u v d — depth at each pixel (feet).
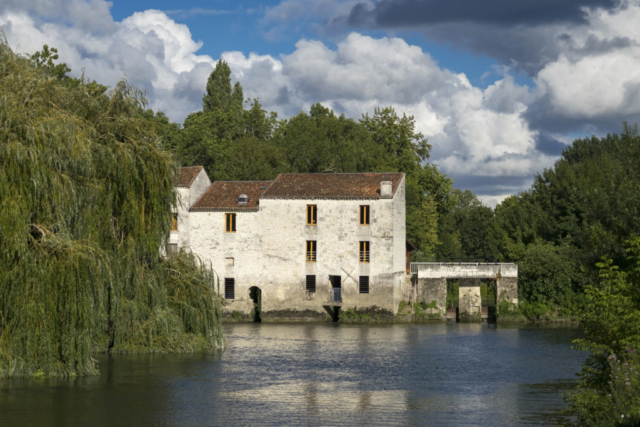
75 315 97.50
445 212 327.26
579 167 276.82
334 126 330.95
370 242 217.77
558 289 223.51
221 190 233.96
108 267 105.70
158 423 83.92
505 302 221.46
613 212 183.62
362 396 101.09
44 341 95.66
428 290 226.17
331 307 221.25
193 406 92.99
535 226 258.98
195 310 134.41
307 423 84.48
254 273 223.10
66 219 101.55
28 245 96.02
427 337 177.27
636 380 72.84
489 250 323.37
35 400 93.50
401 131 322.75
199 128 316.19
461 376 118.62
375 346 158.20
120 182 115.55
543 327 204.33
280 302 221.46
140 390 102.01
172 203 126.00
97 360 118.83
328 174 230.48
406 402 96.89
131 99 123.34
